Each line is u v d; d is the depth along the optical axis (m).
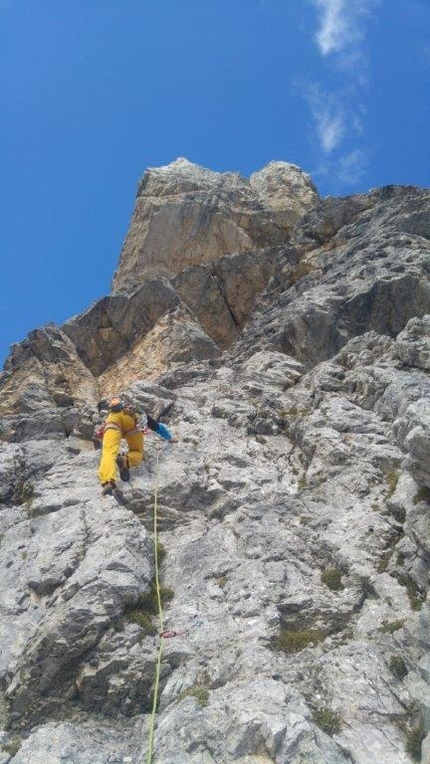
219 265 30.20
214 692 9.98
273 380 19.50
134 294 28.12
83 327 27.89
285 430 17.00
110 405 14.48
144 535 12.93
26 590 12.37
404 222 26.67
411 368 17.89
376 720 9.45
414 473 11.62
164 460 15.38
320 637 10.98
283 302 26.34
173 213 36.16
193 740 9.11
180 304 27.88
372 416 16.20
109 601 11.35
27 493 15.66
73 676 10.84
